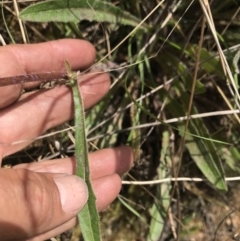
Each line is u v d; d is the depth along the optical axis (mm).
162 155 211
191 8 200
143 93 214
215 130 214
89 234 158
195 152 198
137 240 220
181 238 215
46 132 206
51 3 179
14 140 189
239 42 200
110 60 212
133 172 221
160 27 195
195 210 217
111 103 217
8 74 181
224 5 195
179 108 204
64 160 190
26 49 184
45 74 165
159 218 210
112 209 224
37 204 152
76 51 191
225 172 205
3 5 195
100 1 188
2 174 150
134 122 204
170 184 214
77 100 167
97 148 200
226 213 213
